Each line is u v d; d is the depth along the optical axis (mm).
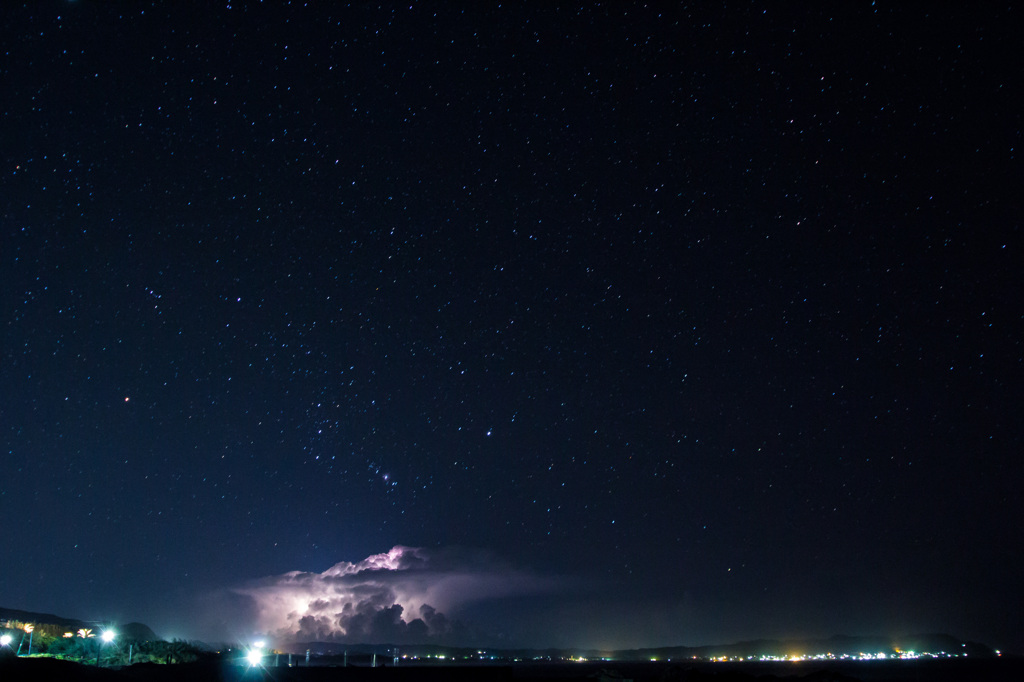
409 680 55031
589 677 80812
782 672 172500
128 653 65875
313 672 56531
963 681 142125
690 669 70312
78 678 38094
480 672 58438
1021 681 141625
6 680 34094
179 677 48156
